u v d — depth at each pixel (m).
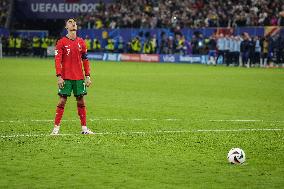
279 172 24.91
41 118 42.34
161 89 68.94
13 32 165.75
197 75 94.81
